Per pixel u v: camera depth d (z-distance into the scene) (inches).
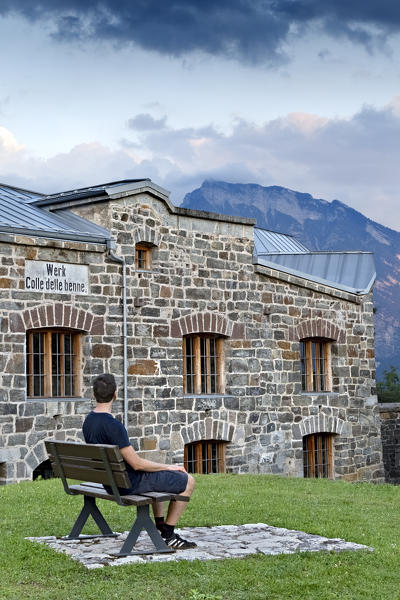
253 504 506.9
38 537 386.9
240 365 893.8
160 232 827.4
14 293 708.7
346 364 1019.9
